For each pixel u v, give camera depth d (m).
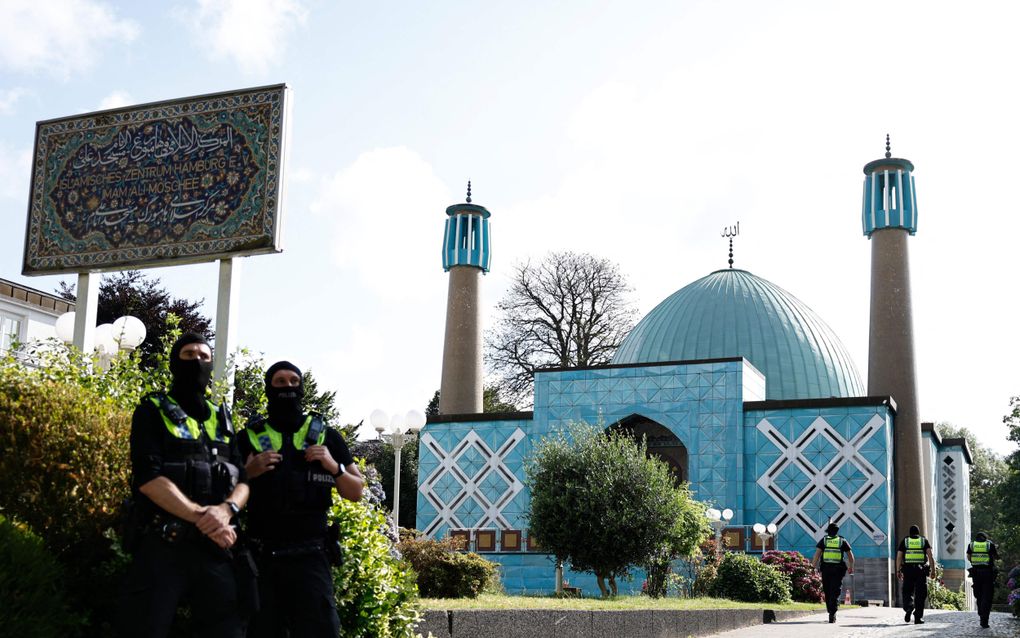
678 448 40.81
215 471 5.33
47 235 13.92
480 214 51.06
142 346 37.53
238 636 5.25
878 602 34.06
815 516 36.75
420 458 43.12
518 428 41.88
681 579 25.75
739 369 38.72
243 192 13.10
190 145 13.46
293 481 5.73
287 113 13.20
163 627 4.98
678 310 49.84
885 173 45.81
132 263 13.45
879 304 44.59
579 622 11.49
